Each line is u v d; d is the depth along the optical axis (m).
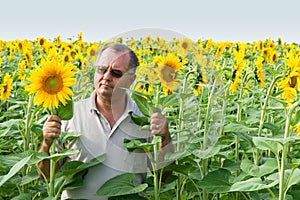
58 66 3.33
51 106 3.49
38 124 4.73
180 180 4.25
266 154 5.02
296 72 3.84
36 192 4.56
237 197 4.34
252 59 11.53
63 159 3.82
